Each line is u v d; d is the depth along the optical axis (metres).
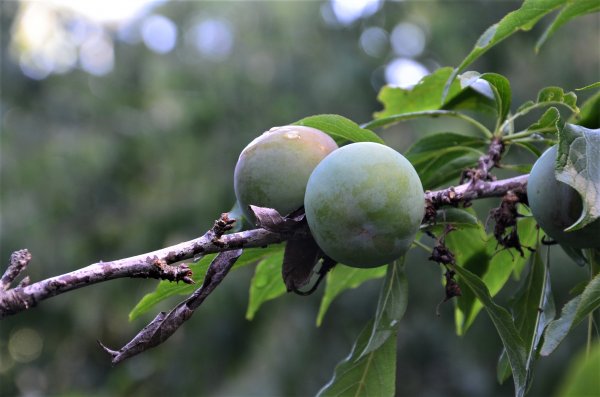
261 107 8.61
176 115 8.95
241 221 2.31
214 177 8.16
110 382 7.22
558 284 5.91
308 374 7.02
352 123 2.11
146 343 1.73
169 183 8.42
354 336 7.13
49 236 8.65
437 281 6.87
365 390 2.27
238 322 6.86
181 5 10.23
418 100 2.83
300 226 1.87
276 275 2.59
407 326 7.20
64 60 10.10
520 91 7.20
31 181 8.78
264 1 9.32
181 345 7.05
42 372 9.77
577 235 1.92
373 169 1.77
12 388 9.78
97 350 9.34
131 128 9.23
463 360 7.02
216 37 9.63
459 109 2.72
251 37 9.22
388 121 2.40
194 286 2.23
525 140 2.31
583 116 2.41
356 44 8.74
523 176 2.08
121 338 9.11
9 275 1.53
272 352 7.02
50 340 9.40
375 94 8.51
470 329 6.73
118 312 8.54
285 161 1.93
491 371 7.00
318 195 1.79
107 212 8.85
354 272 2.71
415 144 2.44
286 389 6.92
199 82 9.16
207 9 9.83
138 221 8.30
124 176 8.95
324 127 2.16
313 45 8.89
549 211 1.92
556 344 1.73
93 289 8.30
